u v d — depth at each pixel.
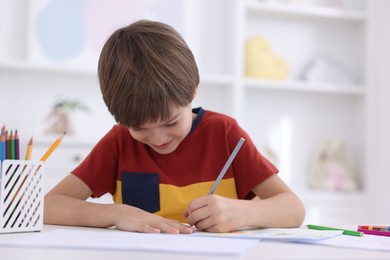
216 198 0.92
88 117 2.68
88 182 1.20
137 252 0.60
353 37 3.05
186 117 1.05
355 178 2.99
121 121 1.00
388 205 2.86
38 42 2.58
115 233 0.79
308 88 2.84
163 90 0.96
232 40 2.74
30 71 2.60
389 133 2.87
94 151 1.24
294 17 2.96
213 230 0.88
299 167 2.97
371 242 0.73
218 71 2.83
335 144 2.94
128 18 2.71
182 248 0.61
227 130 1.23
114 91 0.99
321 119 3.01
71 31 2.63
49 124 2.59
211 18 2.84
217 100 2.85
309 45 3.02
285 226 1.00
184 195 1.19
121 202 1.22
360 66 3.03
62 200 1.05
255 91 2.92
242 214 0.92
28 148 0.86
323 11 2.88
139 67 0.97
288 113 2.97
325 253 0.62
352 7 3.05
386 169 2.87
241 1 2.73
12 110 2.57
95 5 2.67
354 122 3.05
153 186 1.20
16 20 2.58
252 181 1.17
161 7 2.76
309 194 2.73
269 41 2.95
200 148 1.22
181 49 1.04
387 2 2.94
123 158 1.23
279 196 1.08
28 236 0.74
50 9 2.61
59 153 2.47
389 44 2.92
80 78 2.67
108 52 1.03
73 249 0.63
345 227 1.00
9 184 0.80
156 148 1.14
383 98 2.91
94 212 0.97
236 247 0.62
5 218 0.79
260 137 2.92
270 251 0.62
